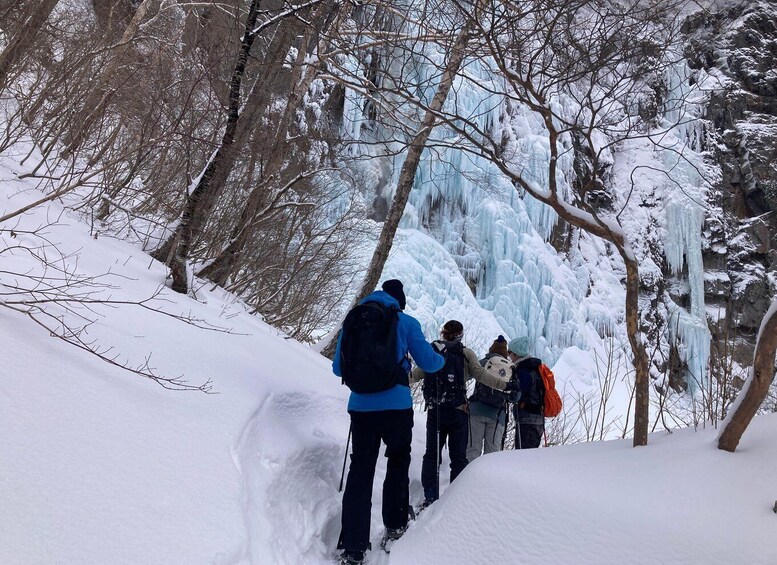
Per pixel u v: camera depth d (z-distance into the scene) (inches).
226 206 343.6
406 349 143.3
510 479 115.1
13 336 111.2
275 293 378.6
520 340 221.5
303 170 371.9
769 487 90.4
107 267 193.3
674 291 1056.2
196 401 128.1
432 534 122.0
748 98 1148.5
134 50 260.4
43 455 85.4
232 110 227.0
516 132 892.6
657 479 100.0
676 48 207.2
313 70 348.5
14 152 251.0
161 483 94.3
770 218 1111.0
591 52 187.5
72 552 71.9
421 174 827.4
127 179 224.1
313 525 133.5
